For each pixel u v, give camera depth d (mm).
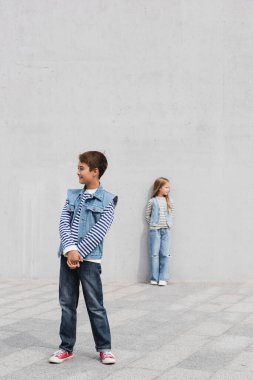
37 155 9172
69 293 4840
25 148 9195
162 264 8836
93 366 4715
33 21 9148
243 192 8945
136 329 6012
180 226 9023
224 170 8945
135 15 9008
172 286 8688
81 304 7285
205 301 7539
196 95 8961
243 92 8914
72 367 4688
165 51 8992
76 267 4730
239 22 8914
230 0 8914
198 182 8984
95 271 4738
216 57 8938
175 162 9008
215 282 8969
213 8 8938
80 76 9086
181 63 8977
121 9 9023
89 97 9078
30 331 5895
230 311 6922
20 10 9172
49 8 9117
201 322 6336
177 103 8977
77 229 4762
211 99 8945
